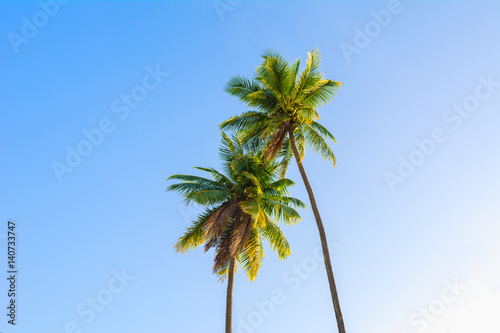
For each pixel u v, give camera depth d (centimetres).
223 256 2288
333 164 2166
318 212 1905
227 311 2112
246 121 2166
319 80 2103
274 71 2075
